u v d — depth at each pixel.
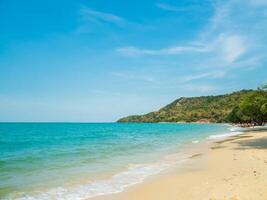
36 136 61.38
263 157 19.33
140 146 32.50
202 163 18.64
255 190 10.46
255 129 71.38
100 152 26.59
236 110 107.19
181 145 32.84
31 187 12.74
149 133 70.00
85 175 15.41
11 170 17.12
